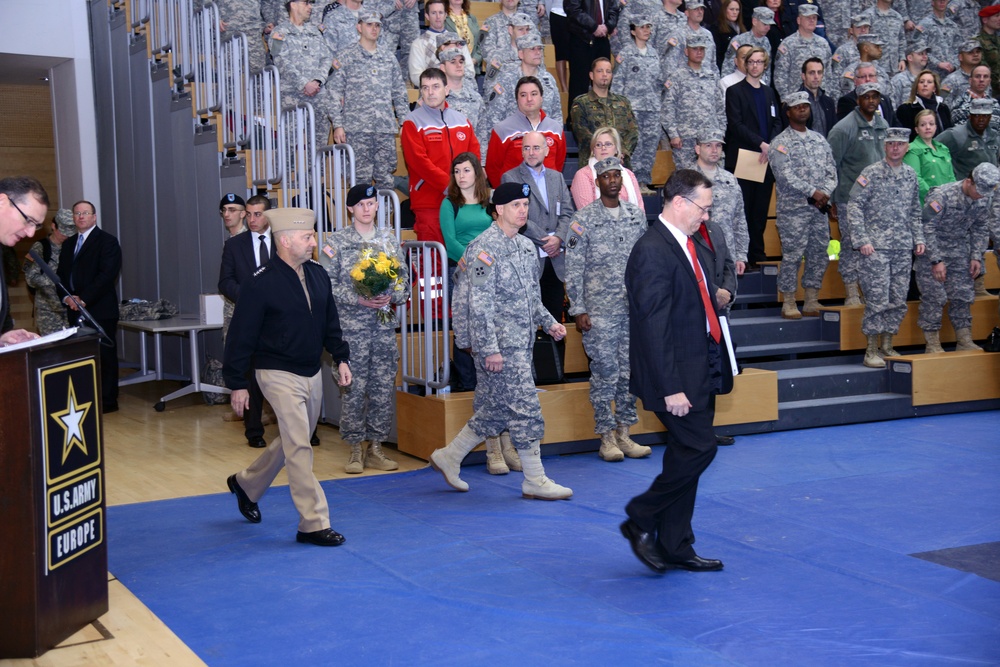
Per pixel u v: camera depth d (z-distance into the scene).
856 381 8.98
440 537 5.45
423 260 7.39
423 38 9.68
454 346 7.59
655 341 4.46
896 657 3.81
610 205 7.14
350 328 6.94
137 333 12.27
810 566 4.91
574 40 10.34
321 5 10.24
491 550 5.21
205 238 10.21
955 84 11.88
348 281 6.93
